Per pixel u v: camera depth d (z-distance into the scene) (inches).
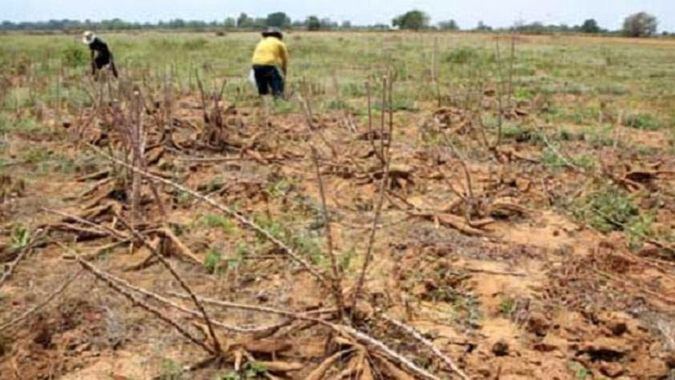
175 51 967.6
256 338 148.0
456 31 2337.6
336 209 241.0
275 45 470.6
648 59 976.3
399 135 361.1
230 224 217.2
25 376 138.6
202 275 185.8
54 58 821.2
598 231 227.6
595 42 1583.4
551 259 202.4
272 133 348.2
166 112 338.6
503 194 260.1
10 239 203.5
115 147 307.3
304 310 161.5
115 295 170.9
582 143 357.7
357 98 502.0
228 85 556.1
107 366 142.7
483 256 203.5
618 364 145.2
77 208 235.1
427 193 264.4
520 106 463.2
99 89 378.3
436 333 156.3
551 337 155.5
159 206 221.0
